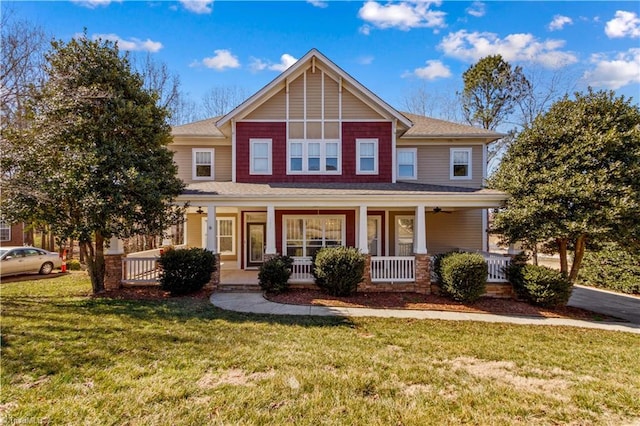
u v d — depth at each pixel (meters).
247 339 6.19
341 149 13.74
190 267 10.02
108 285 10.78
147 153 10.00
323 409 3.84
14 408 3.72
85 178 8.37
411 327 7.50
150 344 5.75
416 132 15.47
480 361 5.54
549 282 9.66
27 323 6.84
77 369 4.71
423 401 4.10
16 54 16.69
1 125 10.71
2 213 8.58
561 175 9.49
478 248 15.66
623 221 8.82
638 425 3.71
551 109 10.54
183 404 3.87
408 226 15.22
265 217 15.07
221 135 14.86
